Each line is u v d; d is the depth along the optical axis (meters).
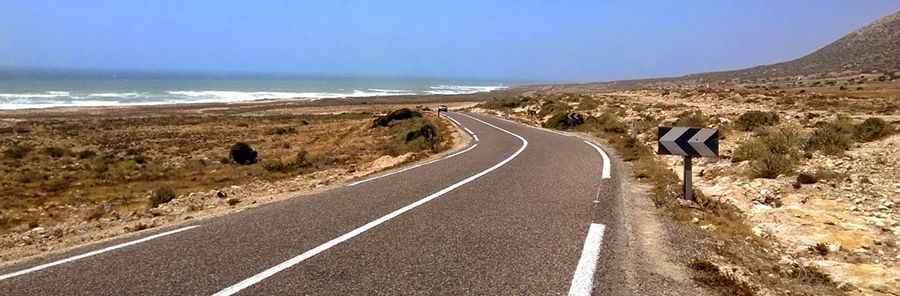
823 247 6.16
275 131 52.28
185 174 25.94
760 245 6.27
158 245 6.32
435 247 5.93
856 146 13.42
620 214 7.60
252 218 7.92
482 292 4.48
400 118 50.28
